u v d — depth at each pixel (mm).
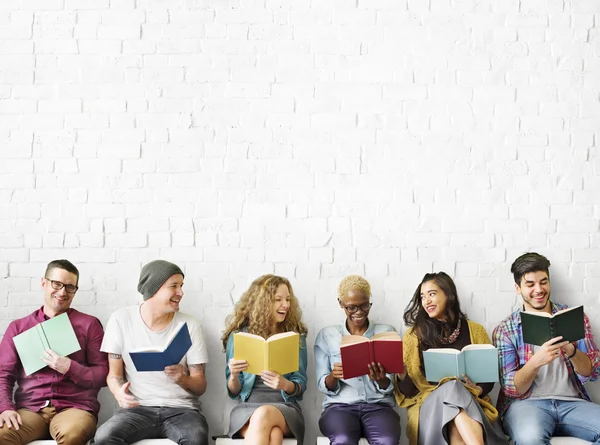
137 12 4289
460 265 4215
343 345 3617
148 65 4273
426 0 4293
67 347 3830
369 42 4270
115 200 4223
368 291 3928
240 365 3650
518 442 3674
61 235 4199
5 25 4270
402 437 4117
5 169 4215
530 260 3975
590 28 4273
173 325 3941
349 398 3879
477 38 4270
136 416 3697
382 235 4227
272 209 4230
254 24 4289
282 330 4027
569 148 4273
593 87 4254
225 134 4254
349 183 4242
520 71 4258
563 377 3896
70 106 4250
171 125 4250
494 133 4270
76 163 4230
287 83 4273
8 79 4246
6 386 3818
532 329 3678
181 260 4207
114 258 4199
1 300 4156
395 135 4262
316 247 4219
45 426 3762
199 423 3697
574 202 4250
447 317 3953
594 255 4234
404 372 3881
